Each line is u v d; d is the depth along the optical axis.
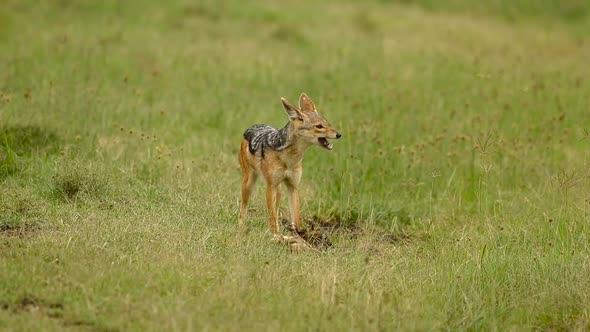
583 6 52.47
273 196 18.14
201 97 28.78
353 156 22.05
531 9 51.88
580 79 32.41
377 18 45.34
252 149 18.42
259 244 16.98
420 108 27.59
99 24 37.88
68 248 15.08
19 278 13.51
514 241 18.39
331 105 27.34
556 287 15.38
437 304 14.97
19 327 12.16
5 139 20.75
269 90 30.61
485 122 25.81
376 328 13.30
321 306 13.82
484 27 46.12
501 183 22.50
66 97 24.89
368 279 15.33
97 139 22.47
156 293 13.77
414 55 36.91
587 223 19.11
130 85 28.72
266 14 43.22
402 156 22.77
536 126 25.97
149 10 41.66
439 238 18.97
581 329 14.25
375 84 30.67
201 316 12.99
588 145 25.36
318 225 19.75
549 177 21.83
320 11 45.62
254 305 13.63
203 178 20.97
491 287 15.59
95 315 12.82
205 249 16.14
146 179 20.67
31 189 18.75
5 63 29.59
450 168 22.88
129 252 15.45
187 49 35.12
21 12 38.59
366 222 19.73
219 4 43.72
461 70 34.03
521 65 35.97
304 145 17.86
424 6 51.31
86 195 18.53
